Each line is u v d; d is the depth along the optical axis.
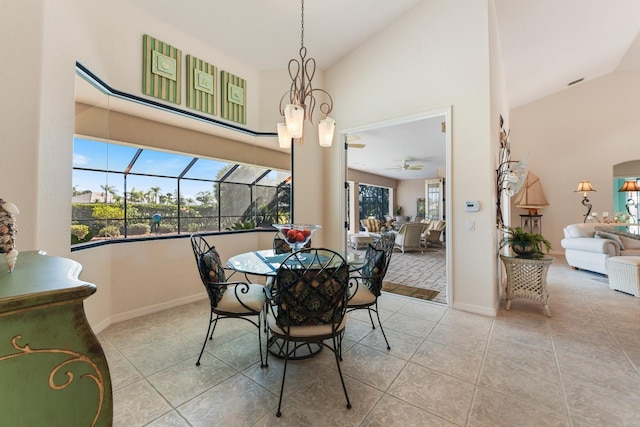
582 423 1.36
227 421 1.39
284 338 1.58
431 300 3.24
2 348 0.58
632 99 5.71
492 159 2.77
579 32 4.17
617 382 1.68
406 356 2.00
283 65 3.75
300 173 3.83
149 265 2.84
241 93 3.58
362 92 3.64
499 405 1.49
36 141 1.73
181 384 1.69
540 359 1.95
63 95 1.96
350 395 1.59
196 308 2.98
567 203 6.25
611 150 5.88
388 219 9.65
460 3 2.88
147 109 2.89
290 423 1.38
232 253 3.53
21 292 0.61
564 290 3.61
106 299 2.51
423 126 4.50
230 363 1.92
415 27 3.18
